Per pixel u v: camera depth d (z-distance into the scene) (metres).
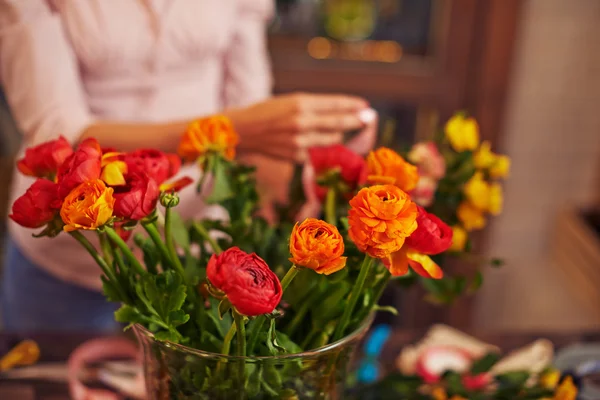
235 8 1.60
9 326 1.78
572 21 2.52
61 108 1.25
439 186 0.95
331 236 0.68
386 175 0.79
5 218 2.42
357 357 1.17
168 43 1.49
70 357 1.18
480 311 2.94
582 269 2.63
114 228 0.78
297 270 0.70
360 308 0.81
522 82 2.64
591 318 2.56
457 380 0.99
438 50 2.42
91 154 0.73
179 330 0.79
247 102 1.72
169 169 0.81
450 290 0.92
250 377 0.75
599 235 2.62
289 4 2.35
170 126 1.16
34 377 1.14
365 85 2.47
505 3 2.29
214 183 0.88
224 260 0.66
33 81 1.24
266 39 2.39
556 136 2.74
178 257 0.85
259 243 0.89
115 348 1.19
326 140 1.13
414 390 1.03
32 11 1.24
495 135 2.52
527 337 1.29
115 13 1.41
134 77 1.51
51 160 0.77
